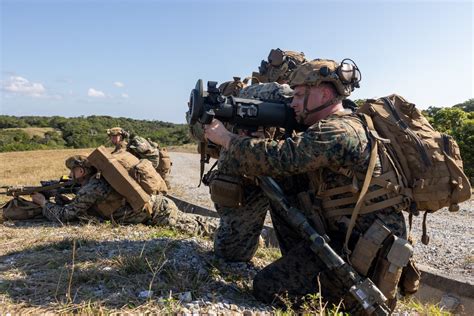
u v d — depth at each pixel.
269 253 5.02
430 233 8.29
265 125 3.32
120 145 8.92
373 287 2.97
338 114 3.21
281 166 3.05
